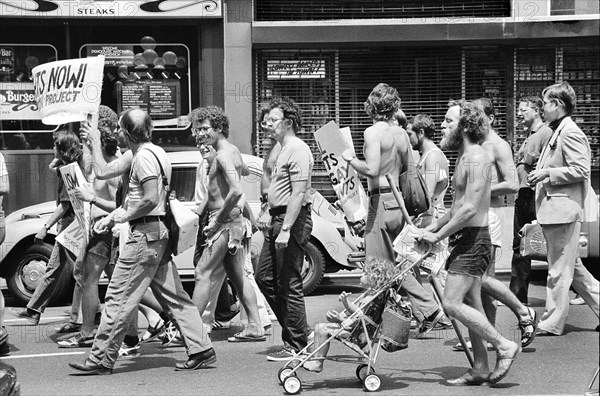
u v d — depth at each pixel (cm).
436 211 1148
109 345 907
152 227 898
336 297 1388
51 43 1877
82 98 995
